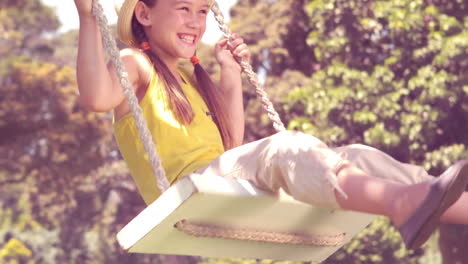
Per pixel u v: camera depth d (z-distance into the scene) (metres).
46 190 29.83
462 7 15.71
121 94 3.22
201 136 3.38
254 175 2.82
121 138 3.39
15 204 43.78
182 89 3.55
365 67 16.11
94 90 3.07
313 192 2.61
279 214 2.96
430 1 15.97
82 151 29.31
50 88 28.64
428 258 20.81
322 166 2.59
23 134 28.61
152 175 3.33
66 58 36.00
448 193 2.35
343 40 15.82
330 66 15.77
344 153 2.77
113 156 33.31
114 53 3.04
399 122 15.51
